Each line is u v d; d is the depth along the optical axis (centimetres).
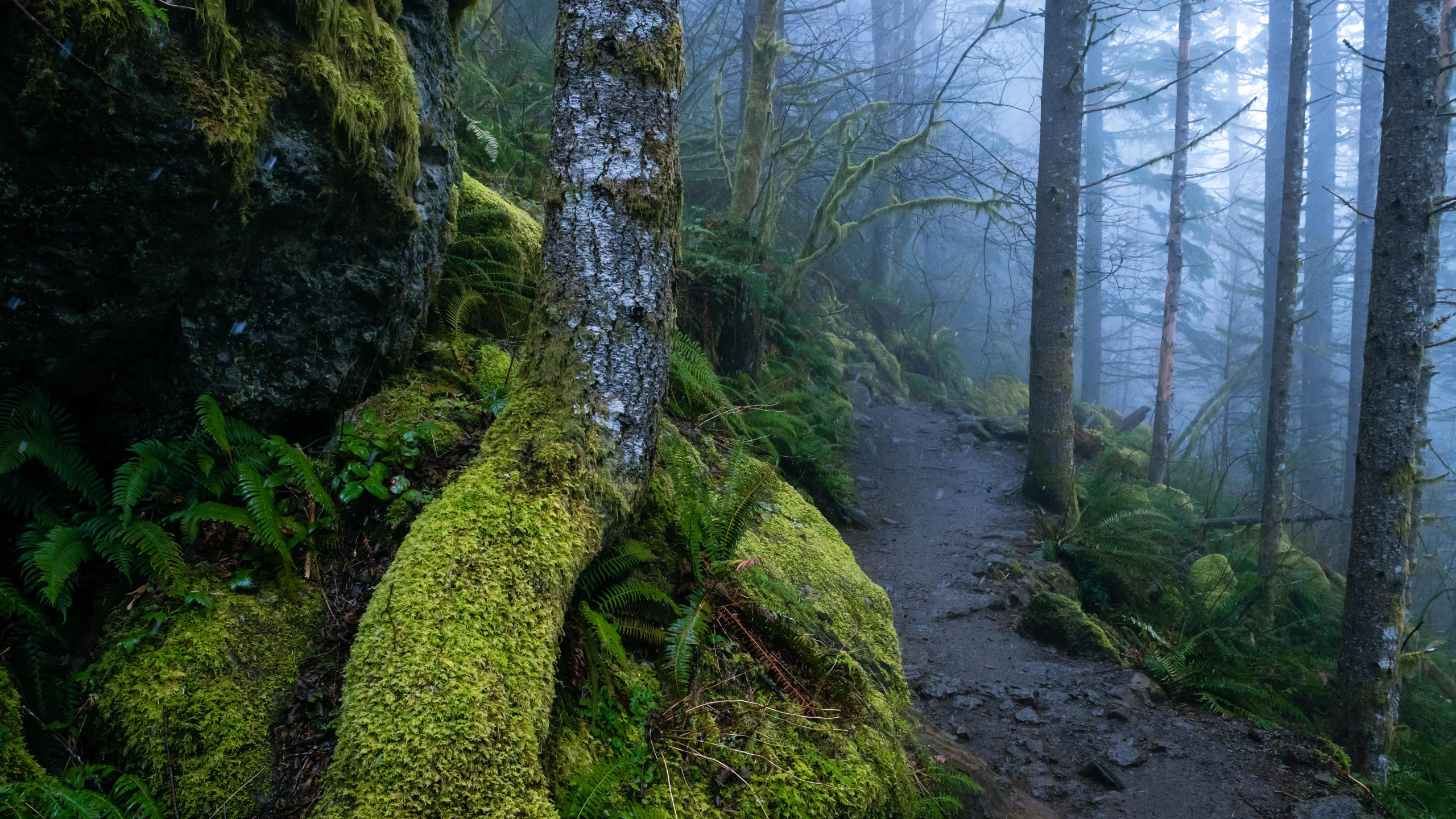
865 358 1623
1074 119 956
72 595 237
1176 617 749
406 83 310
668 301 308
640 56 292
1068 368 959
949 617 666
